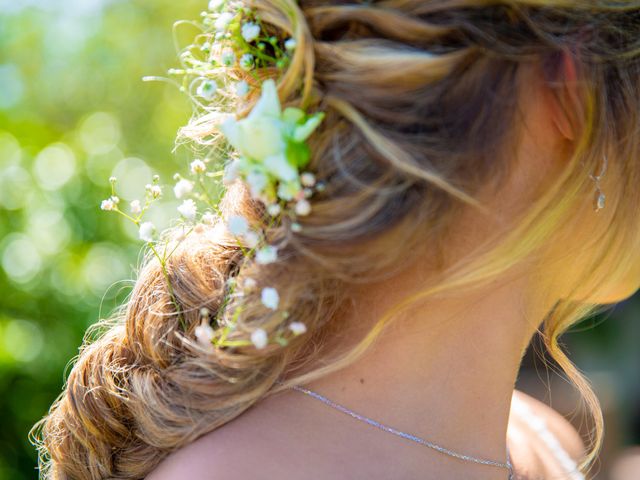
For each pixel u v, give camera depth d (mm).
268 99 446
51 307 1224
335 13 460
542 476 614
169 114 1950
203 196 509
